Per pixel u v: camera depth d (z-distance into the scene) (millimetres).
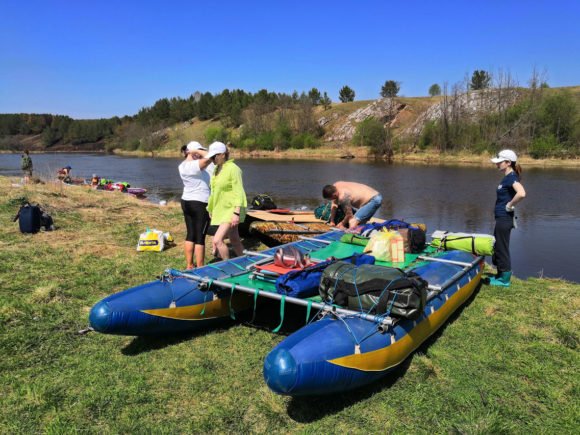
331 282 4055
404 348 3873
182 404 3494
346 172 34281
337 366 3340
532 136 47594
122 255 7375
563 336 4691
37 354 4117
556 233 12945
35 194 12227
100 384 3695
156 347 4402
